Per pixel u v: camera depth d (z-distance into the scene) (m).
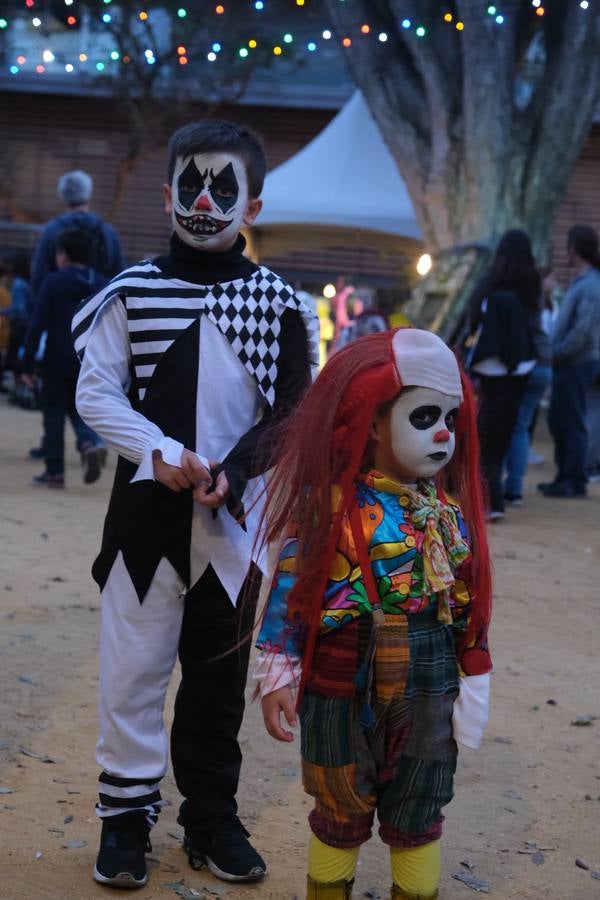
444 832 3.58
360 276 22.91
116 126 23.33
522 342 8.19
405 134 12.58
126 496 3.08
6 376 18.81
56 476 8.83
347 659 2.63
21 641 5.07
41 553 6.75
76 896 3.04
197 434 3.05
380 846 3.50
